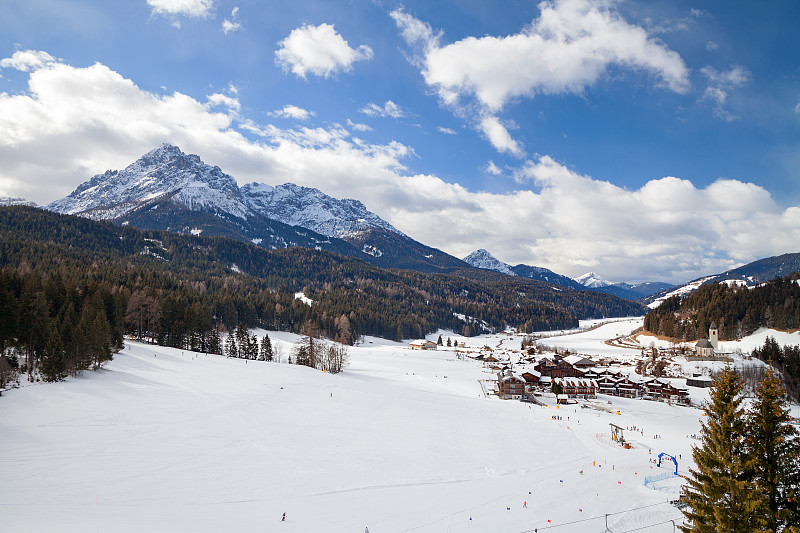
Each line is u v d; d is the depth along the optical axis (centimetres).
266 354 16012
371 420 8650
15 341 9225
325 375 12900
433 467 6319
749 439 2902
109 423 6894
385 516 4731
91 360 9656
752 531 2703
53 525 3909
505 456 7025
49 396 7700
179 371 11062
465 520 4703
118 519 4147
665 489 5753
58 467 5256
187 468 5606
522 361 19450
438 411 9912
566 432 8819
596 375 16225
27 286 10419
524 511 4953
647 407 12625
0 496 4422
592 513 4919
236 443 6662
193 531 4066
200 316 15512
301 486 5372
